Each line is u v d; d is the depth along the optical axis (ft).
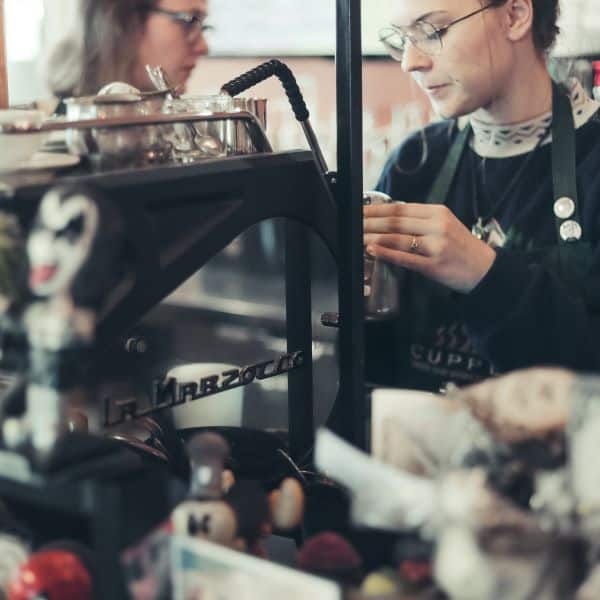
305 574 2.89
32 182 3.39
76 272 2.86
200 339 7.84
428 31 6.58
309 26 9.87
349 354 4.72
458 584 2.79
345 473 2.98
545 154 7.09
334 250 4.67
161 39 7.13
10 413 3.17
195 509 3.21
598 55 7.13
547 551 2.76
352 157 4.63
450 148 7.59
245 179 4.10
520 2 6.65
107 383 4.09
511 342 6.52
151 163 3.96
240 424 4.99
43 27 8.00
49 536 3.37
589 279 6.57
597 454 2.86
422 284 7.32
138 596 3.01
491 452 3.02
